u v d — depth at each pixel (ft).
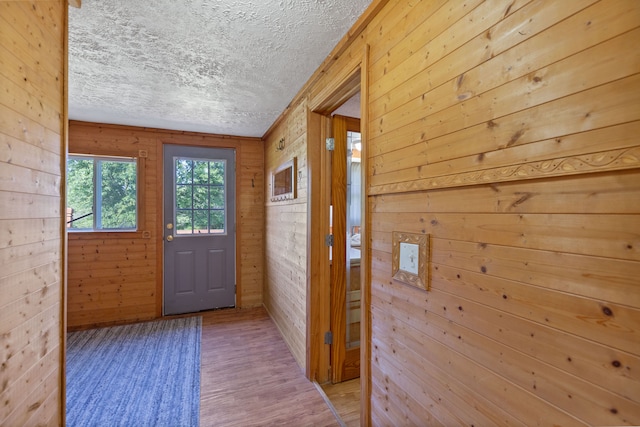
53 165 3.45
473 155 2.70
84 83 6.89
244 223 12.04
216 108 8.61
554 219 2.10
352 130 7.22
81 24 4.65
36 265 3.11
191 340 9.02
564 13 2.04
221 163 11.82
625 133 1.75
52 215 3.43
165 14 4.42
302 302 7.52
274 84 6.95
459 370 2.85
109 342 8.82
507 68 2.41
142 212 10.65
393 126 3.84
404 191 3.62
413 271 3.46
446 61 3.01
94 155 10.13
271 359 7.95
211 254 11.64
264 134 11.54
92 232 10.14
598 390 1.86
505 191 2.44
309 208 6.95
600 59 1.86
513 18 2.37
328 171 7.01
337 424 5.58
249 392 6.49
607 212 1.83
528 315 2.26
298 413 5.85
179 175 11.19
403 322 3.66
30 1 2.97
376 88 4.22
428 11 3.26
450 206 2.98
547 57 2.14
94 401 6.10
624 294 1.75
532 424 2.21
